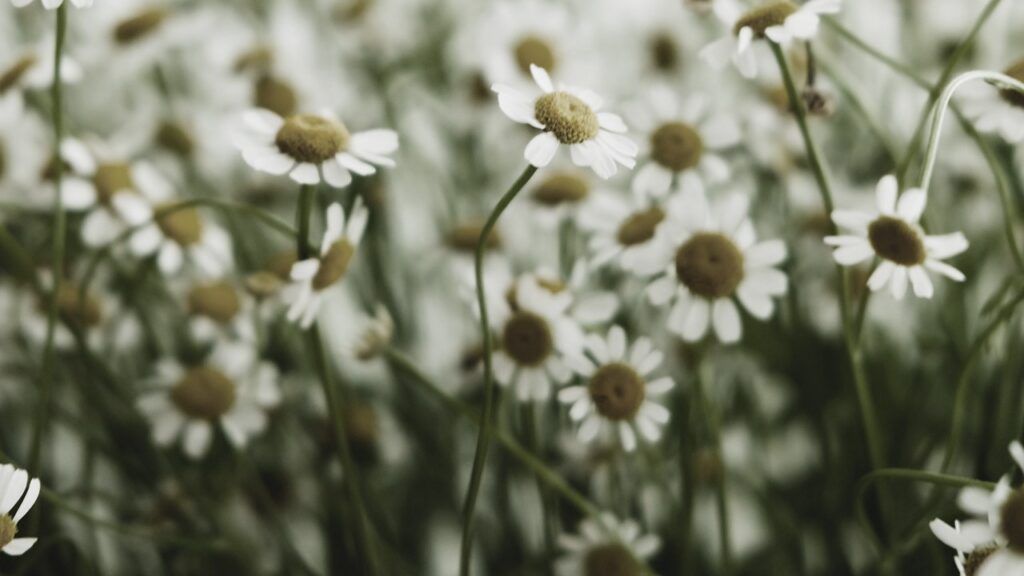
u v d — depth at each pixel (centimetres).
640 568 41
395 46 49
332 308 46
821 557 43
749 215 46
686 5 40
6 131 44
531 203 44
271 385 43
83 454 45
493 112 47
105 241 43
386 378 45
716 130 42
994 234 44
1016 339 40
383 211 46
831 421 43
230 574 43
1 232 41
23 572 42
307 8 49
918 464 41
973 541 33
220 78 48
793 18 37
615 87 48
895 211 35
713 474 43
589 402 38
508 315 39
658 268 38
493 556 44
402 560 43
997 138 43
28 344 44
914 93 46
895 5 47
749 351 44
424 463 45
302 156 37
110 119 49
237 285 44
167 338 46
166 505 43
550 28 47
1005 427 40
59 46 37
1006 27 46
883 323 44
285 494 45
